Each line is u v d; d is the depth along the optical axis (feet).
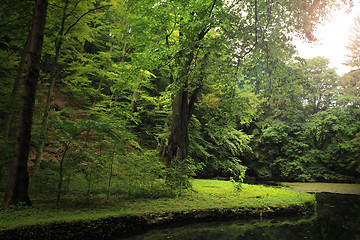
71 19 31.07
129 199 22.50
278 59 28.19
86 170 19.81
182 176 26.96
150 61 33.35
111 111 37.22
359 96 82.43
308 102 82.58
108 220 15.56
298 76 29.50
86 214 15.99
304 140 75.51
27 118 17.20
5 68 30.27
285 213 23.07
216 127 37.11
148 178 25.61
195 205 21.30
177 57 27.40
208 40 26.86
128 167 23.38
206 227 19.22
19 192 16.44
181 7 29.96
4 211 14.92
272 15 27.81
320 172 70.59
